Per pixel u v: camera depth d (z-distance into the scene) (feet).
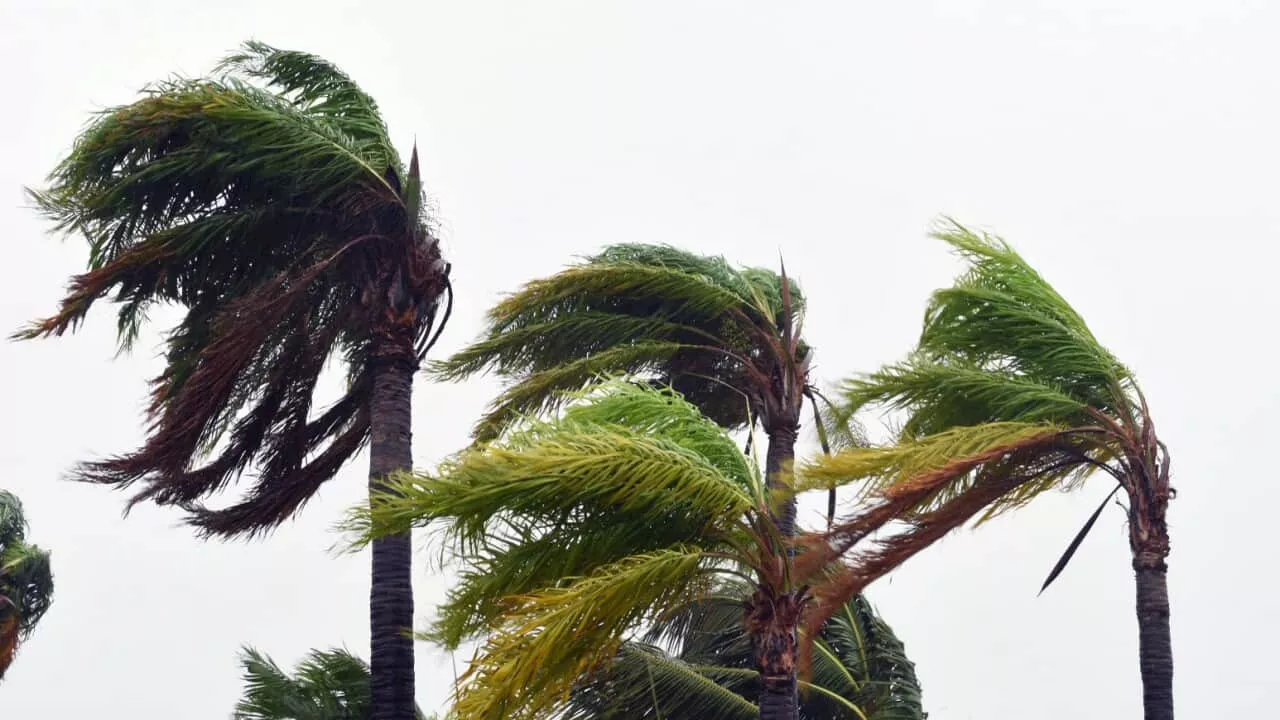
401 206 64.13
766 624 50.75
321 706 60.59
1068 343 59.36
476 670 41.27
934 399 59.06
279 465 68.13
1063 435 57.98
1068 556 59.11
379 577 60.90
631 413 47.47
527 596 42.50
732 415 70.33
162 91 60.90
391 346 63.41
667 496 44.83
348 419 68.74
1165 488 59.16
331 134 62.69
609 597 42.86
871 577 51.21
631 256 68.85
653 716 73.15
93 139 60.34
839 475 50.96
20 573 95.91
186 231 61.52
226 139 60.90
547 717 43.68
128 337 63.26
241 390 64.80
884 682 79.87
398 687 59.98
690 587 46.65
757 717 74.64
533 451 42.98
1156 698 57.98
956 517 53.21
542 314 68.13
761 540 49.60
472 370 67.31
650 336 68.23
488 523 43.60
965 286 61.21
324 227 64.34
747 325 67.77
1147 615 58.49
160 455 62.18
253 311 60.39
